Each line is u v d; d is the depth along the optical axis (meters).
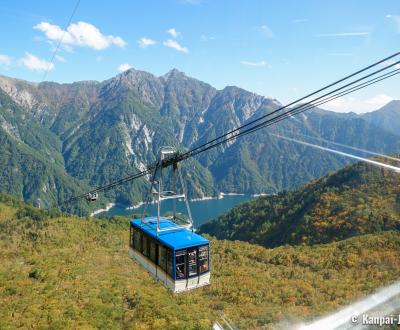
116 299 66.50
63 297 67.31
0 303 64.62
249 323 54.72
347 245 95.81
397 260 79.50
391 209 129.12
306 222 148.62
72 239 137.75
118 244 120.38
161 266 24.59
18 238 142.88
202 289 72.50
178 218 27.28
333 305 58.44
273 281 76.75
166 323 55.91
